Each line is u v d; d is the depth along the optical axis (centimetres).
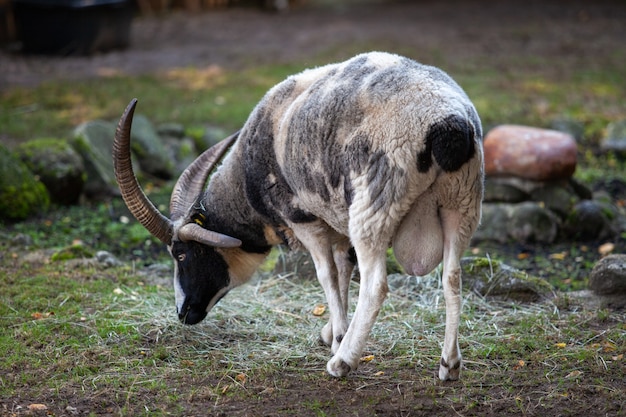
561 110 1597
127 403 604
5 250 946
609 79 1839
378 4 2944
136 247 1021
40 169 1130
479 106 1596
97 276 879
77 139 1213
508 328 745
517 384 633
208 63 1997
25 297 810
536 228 1039
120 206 1164
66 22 2000
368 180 588
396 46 2170
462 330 739
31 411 590
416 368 665
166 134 1371
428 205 600
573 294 824
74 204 1167
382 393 618
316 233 669
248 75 1862
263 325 762
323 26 2502
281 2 2859
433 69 610
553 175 1068
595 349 689
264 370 662
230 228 718
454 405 598
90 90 1697
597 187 1245
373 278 603
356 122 598
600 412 586
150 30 2414
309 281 865
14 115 1509
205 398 615
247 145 684
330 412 588
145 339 730
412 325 751
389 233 595
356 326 618
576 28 2455
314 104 627
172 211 722
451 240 606
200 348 715
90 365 668
